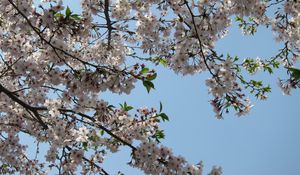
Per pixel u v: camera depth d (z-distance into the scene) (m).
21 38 6.48
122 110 7.52
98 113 6.62
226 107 6.62
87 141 7.29
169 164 5.62
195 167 5.65
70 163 6.86
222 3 6.73
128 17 8.66
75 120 6.99
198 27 6.45
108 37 8.43
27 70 6.14
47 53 6.23
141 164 5.83
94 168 7.33
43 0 7.98
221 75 6.28
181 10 6.85
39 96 7.77
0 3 5.80
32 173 8.29
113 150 7.48
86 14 6.54
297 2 7.96
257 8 7.59
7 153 7.33
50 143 7.35
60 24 5.45
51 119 6.98
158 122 7.40
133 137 7.40
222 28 6.53
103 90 5.46
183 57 6.63
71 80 5.60
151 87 5.15
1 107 7.71
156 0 7.28
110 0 8.37
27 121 7.95
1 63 8.20
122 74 5.31
